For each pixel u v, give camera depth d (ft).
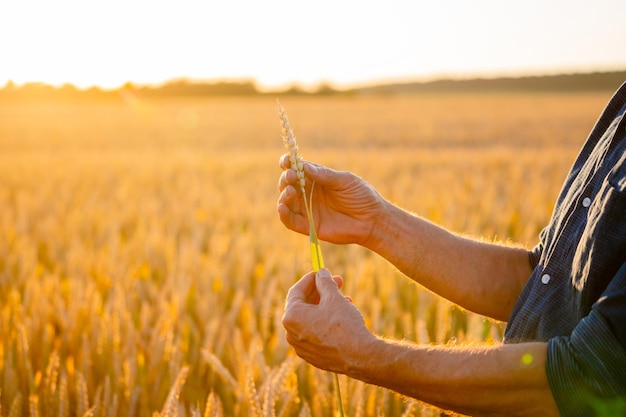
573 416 3.80
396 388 4.30
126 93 282.15
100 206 29.09
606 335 3.75
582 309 4.36
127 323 10.44
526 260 5.98
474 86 372.17
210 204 28.94
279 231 21.81
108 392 7.70
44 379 8.79
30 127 130.41
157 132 116.37
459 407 4.12
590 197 4.67
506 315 5.99
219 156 61.52
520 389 3.93
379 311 12.28
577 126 109.29
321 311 4.42
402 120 135.64
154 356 9.05
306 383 9.00
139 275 16.66
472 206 27.68
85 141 98.68
